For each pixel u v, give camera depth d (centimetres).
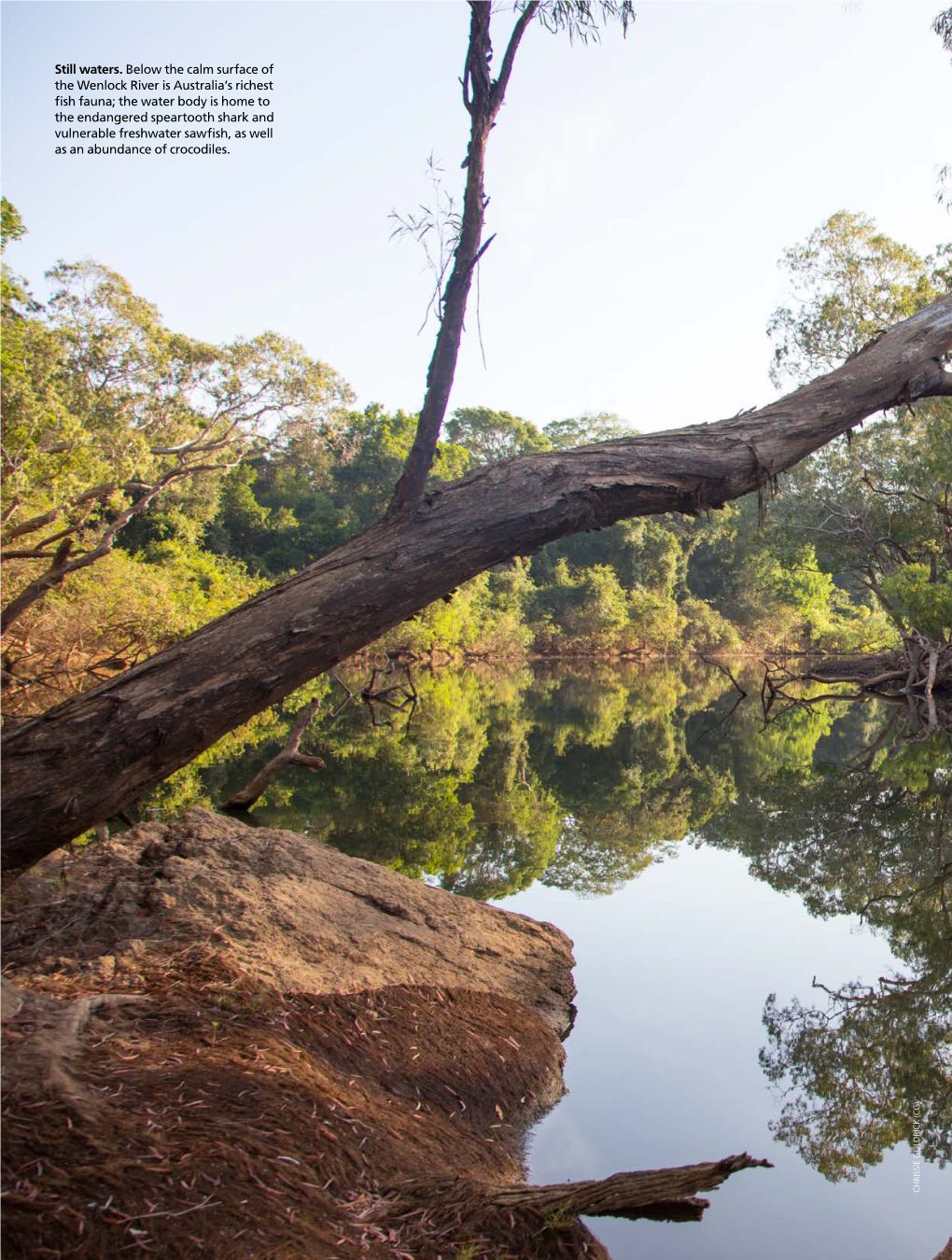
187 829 651
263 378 2736
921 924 745
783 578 5419
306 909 524
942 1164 389
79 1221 212
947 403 2470
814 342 2828
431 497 329
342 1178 270
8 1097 252
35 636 1852
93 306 2545
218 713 287
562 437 7200
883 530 2889
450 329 332
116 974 395
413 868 848
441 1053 414
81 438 1906
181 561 3183
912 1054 497
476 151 336
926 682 2339
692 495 366
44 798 266
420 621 4041
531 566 5684
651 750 1811
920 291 2741
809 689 3197
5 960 421
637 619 5166
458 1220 261
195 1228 220
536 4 340
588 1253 270
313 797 1170
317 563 320
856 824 1128
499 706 2691
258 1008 379
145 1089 278
